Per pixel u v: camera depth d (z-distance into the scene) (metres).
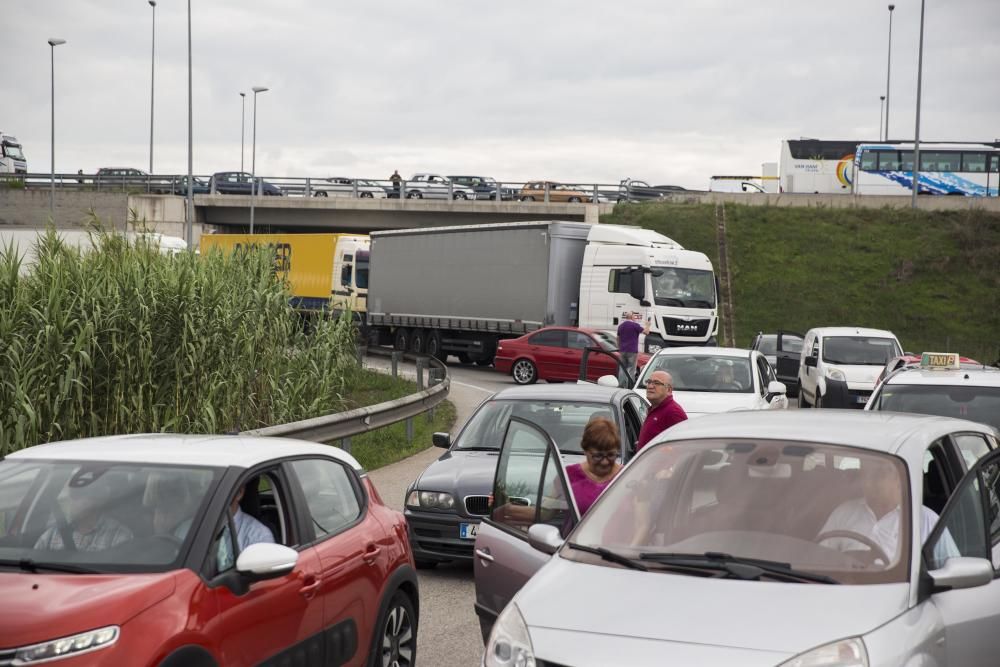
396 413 16.48
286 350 17.16
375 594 5.88
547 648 4.04
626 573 4.51
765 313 50.66
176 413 13.77
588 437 6.84
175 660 4.25
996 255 53.78
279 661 4.95
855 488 4.74
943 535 4.66
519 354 29.58
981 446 5.78
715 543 4.63
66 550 4.76
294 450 5.75
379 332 41.06
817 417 5.53
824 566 4.40
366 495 6.23
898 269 53.69
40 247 14.25
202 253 17.02
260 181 61.41
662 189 66.06
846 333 23.61
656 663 3.84
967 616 4.45
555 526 5.57
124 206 61.22
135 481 5.12
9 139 73.25
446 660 7.03
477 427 10.62
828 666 3.76
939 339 48.28
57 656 3.98
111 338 13.00
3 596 4.28
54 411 12.16
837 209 60.06
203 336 14.29
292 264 44.09
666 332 30.95
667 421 9.61
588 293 32.38
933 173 62.28
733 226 58.16
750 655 3.83
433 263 37.59
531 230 33.44
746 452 5.10
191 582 4.53
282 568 4.76
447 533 9.46
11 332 12.30
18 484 5.17
